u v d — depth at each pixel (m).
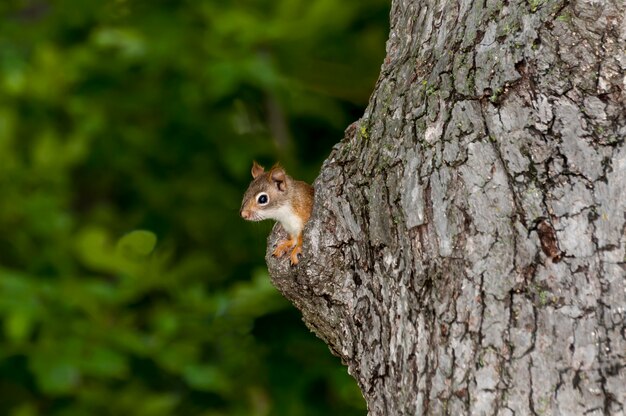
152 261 15.33
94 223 17.64
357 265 7.43
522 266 6.23
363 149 7.36
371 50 14.79
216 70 13.53
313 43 14.55
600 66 6.31
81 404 14.95
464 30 6.88
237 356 14.19
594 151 6.21
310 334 13.12
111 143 16.98
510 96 6.47
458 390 6.28
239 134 16.45
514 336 6.14
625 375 5.82
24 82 16.56
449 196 6.59
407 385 6.70
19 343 13.61
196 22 15.48
